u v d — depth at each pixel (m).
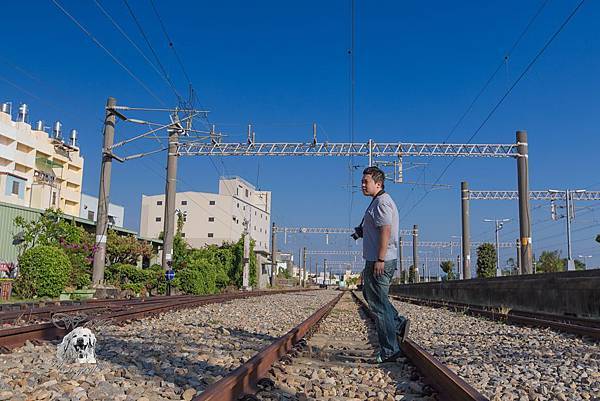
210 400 3.98
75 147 73.06
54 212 28.06
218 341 9.33
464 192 43.44
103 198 24.97
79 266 27.14
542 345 9.78
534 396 5.25
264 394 5.05
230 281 51.97
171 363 6.73
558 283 16.47
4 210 29.16
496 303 22.17
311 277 156.00
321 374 6.29
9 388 4.92
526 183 30.02
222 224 99.31
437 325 14.36
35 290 21.88
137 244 36.72
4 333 7.28
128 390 5.06
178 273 35.19
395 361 7.25
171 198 31.11
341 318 17.06
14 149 60.53
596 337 10.62
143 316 13.41
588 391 5.59
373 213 6.94
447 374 4.95
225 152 31.36
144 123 26.55
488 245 66.31
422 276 109.94
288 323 14.02
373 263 7.02
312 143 31.03
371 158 31.33
